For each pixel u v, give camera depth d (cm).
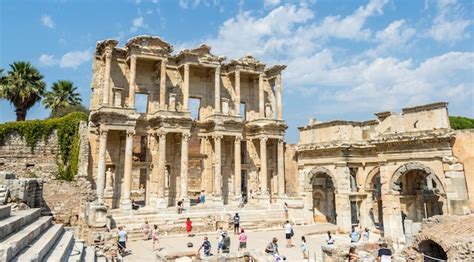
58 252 1775
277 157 5256
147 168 4509
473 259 1847
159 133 4394
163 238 3456
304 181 4628
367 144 4094
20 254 1507
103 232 2955
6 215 1973
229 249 2986
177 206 4300
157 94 4744
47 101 6112
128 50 4462
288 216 4550
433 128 3177
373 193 4225
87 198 3628
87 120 4431
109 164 4325
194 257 2316
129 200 4053
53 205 3509
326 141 4288
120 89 4356
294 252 2947
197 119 5106
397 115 3472
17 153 4112
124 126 4138
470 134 2988
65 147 4272
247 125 5206
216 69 4875
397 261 2316
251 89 5503
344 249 2348
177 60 4866
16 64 5366
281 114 5259
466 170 2980
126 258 2638
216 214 4150
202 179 4878
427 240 2183
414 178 3812
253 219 4309
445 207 3053
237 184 4766
